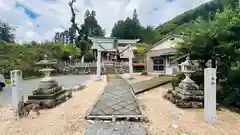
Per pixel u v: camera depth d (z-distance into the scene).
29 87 7.51
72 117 3.03
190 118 2.91
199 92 3.70
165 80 7.87
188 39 5.15
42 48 16.69
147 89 6.18
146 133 2.29
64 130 2.41
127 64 18.47
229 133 2.24
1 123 2.71
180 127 2.49
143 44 27.33
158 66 12.25
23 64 12.39
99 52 9.76
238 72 4.04
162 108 3.64
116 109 3.43
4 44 13.78
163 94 5.41
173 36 10.39
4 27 19.91
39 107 3.61
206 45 4.35
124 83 8.00
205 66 5.07
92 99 4.69
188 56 4.20
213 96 2.65
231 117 2.97
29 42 18.36
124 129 2.45
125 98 4.56
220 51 4.35
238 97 3.96
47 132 2.34
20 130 2.41
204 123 2.65
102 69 17.02
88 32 26.81
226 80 4.52
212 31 4.43
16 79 2.99
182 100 3.71
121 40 9.83
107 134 2.27
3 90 6.88
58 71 15.91
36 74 13.31
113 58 22.83
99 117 2.91
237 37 4.02
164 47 11.46
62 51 18.44
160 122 2.74
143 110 3.36
